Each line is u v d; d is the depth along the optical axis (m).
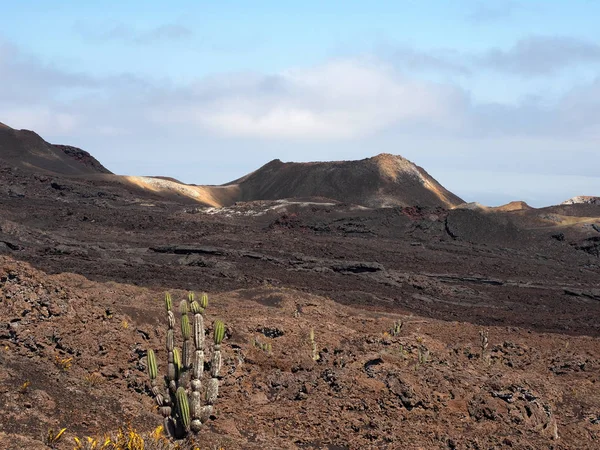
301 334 35.47
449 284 84.44
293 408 28.55
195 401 19.75
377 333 39.66
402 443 26.66
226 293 48.47
